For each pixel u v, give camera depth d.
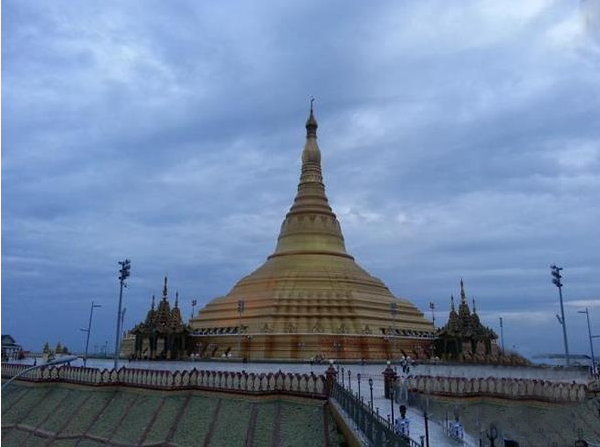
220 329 96.12
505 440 35.78
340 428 37.44
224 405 49.47
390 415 34.69
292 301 94.00
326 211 114.81
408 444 19.06
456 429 32.56
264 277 104.38
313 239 109.94
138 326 95.75
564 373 59.09
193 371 54.41
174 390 53.12
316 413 44.09
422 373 63.16
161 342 103.88
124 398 57.41
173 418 50.66
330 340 87.12
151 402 54.28
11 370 74.12
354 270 108.12
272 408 47.06
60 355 113.69
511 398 44.22
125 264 73.38
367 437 26.84
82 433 54.84
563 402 45.12
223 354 90.19
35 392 67.75
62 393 64.69
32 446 56.59
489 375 59.28
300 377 47.66
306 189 116.75
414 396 41.78
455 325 93.69
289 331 89.44
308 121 124.12
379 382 54.94
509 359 85.38
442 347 94.44
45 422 60.09
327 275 101.19
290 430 43.78
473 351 92.75
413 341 95.44
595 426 44.72
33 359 108.75
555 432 43.34
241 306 91.12
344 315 92.62
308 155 120.38
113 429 53.09
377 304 99.88
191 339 96.38
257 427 45.41
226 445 44.72
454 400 42.44
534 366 65.19
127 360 92.69
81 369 64.25
